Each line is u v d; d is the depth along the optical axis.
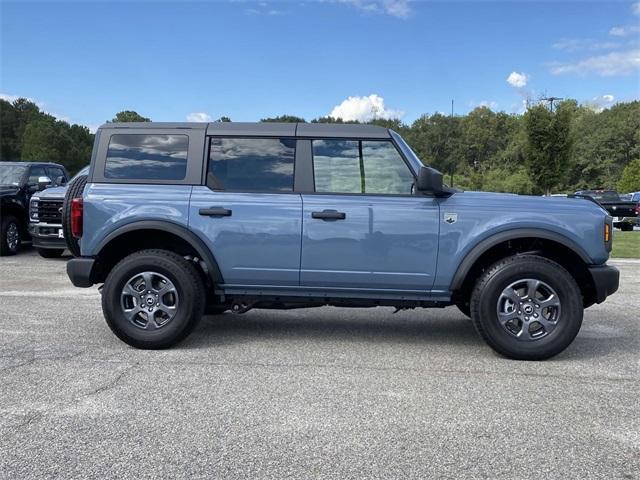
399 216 4.95
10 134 95.94
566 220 4.90
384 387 4.21
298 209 5.00
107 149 5.24
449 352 5.19
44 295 7.64
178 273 5.02
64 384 4.18
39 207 10.96
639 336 5.84
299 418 3.62
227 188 5.12
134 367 4.61
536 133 32.31
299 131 5.14
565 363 4.87
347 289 5.09
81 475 2.87
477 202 4.98
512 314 4.87
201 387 4.16
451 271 4.96
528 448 3.23
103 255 5.21
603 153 73.56
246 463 3.02
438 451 3.18
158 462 3.02
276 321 6.40
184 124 5.25
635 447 3.26
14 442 3.23
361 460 3.07
